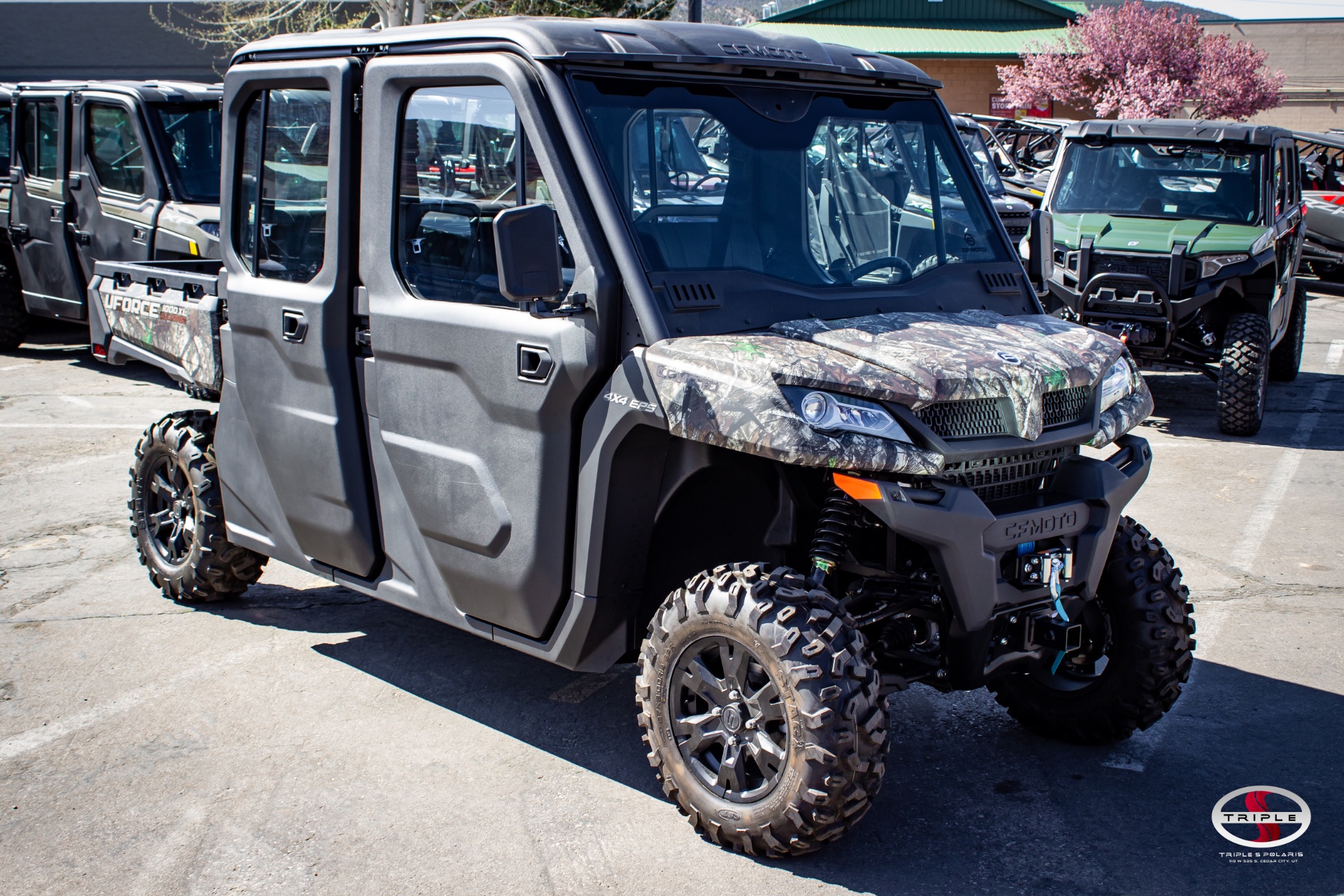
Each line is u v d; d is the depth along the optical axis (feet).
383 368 13.15
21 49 81.30
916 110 13.84
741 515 12.19
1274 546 20.72
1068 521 11.37
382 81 12.70
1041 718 13.58
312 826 11.64
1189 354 29.91
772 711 10.50
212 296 15.49
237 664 15.48
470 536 12.48
